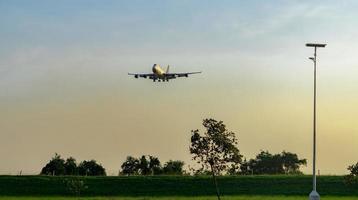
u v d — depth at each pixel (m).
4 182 152.50
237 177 159.38
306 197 131.00
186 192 144.62
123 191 146.62
